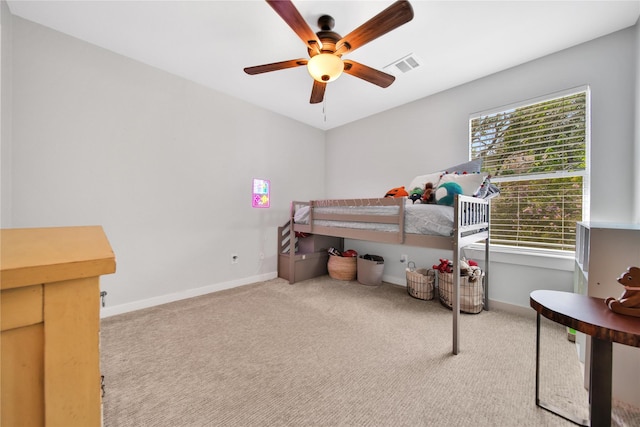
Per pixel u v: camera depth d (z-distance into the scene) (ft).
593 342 2.96
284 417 3.85
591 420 3.00
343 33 6.25
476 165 7.50
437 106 9.50
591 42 6.50
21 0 5.48
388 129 11.14
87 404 1.34
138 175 7.87
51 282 1.25
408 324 6.95
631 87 6.01
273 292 9.63
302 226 10.19
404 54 7.14
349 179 12.78
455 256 5.51
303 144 12.84
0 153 5.51
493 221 8.27
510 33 6.28
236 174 10.27
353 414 3.90
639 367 3.97
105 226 7.31
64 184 6.68
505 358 5.35
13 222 6.03
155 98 8.14
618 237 4.17
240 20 5.99
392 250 11.09
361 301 8.72
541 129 7.31
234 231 10.24
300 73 8.38
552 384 4.55
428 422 3.75
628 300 3.07
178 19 6.00
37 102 6.28
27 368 1.24
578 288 5.97
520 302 7.63
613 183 6.21
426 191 7.17
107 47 7.14
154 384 4.56
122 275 7.63
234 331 6.53
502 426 3.69
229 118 9.99
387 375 4.81
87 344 1.34
